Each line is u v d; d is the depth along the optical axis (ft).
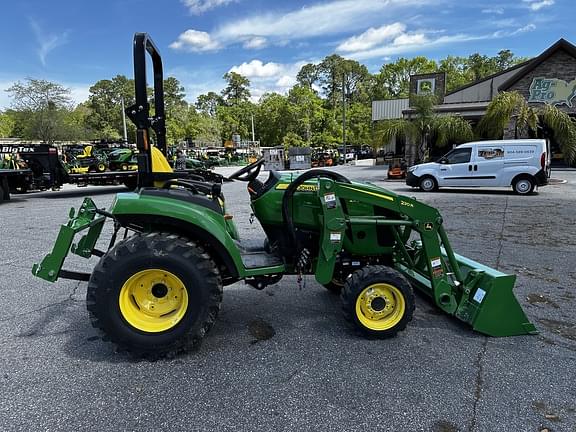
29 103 137.59
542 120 65.41
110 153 56.03
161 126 13.73
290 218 11.52
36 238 24.16
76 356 10.48
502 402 8.54
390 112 125.18
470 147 44.62
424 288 13.12
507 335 11.52
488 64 228.22
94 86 227.40
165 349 10.18
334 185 11.10
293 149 105.81
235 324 12.43
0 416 8.12
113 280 9.87
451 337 11.47
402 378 9.43
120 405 8.47
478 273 11.89
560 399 8.64
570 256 19.52
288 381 9.33
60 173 47.60
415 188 49.57
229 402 8.57
